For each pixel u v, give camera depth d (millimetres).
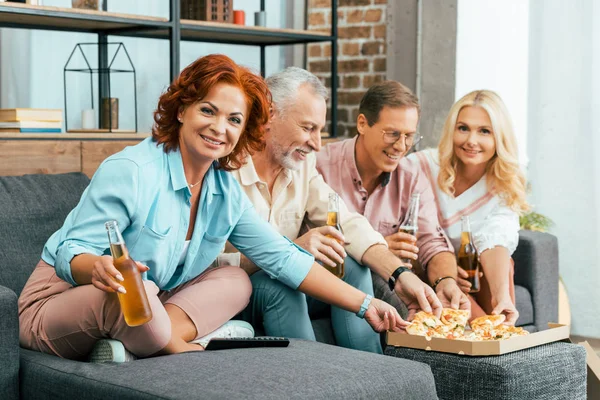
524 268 3434
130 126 4582
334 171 2969
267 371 1776
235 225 2350
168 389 1701
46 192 2545
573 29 4461
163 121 2139
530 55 4555
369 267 2660
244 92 2139
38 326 2051
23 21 3615
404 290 2547
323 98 2592
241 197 2328
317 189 2746
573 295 4570
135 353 1992
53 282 2109
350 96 4938
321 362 1868
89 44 4246
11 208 2447
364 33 4871
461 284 2920
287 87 2545
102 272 1855
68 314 1979
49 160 3176
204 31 4008
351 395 1729
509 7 4543
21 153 3098
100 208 2031
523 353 2182
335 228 2555
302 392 1680
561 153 4543
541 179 4594
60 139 3258
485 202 3215
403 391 1832
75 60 4371
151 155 2117
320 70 5039
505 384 2078
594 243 4508
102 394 1777
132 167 2057
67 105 4348
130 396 1725
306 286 2355
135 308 1878
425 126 4730
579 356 2260
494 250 3104
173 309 2176
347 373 1803
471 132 3129
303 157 2617
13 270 2381
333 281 2377
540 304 3445
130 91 4574
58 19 3518
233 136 2125
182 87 2102
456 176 3230
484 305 3100
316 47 5043
